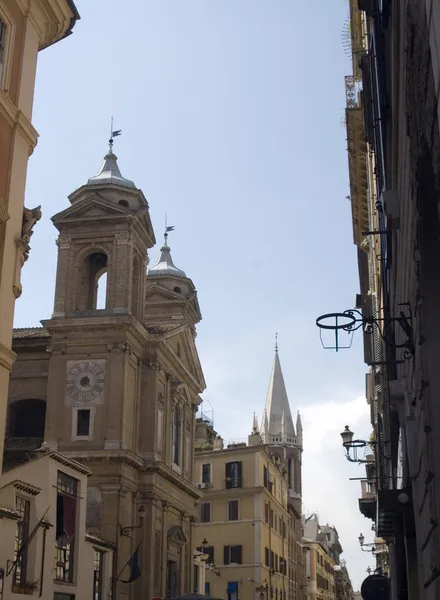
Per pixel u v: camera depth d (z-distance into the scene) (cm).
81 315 4884
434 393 1079
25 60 2431
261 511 7094
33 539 2919
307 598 10019
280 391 12788
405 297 1484
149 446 4906
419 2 813
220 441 7688
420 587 1486
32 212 2405
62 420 4731
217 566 7069
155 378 5062
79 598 3356
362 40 3378
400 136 1239
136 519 4744
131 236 5034
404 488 1788
